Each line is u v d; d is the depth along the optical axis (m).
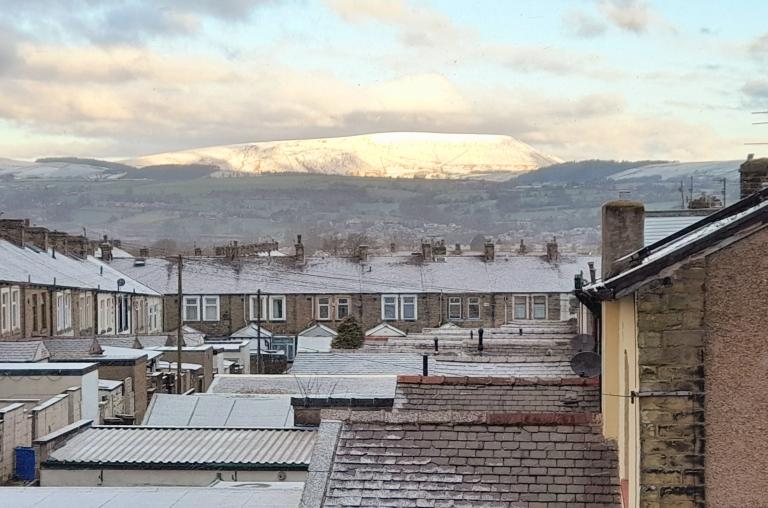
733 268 11.48
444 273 92.06
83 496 22.38
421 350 45.12
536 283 90.25
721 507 11.46
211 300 90.75
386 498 13.85
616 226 21.84
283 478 26.08
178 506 21.62
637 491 11.89
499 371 27.11
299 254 94.69
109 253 96.44
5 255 63.25
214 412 34.16
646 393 11.58
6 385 36.66
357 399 31.98
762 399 11.43
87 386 37.28
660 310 11.58
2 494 22.64
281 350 86.44
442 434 14.92
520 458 14.41
